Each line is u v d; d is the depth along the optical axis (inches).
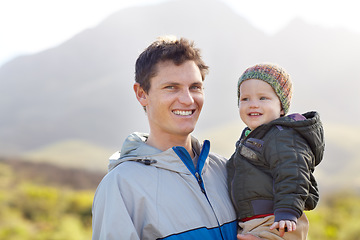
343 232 594.9
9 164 1911.9
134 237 70.8
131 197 75.1
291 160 79.3
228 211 83.8
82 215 775.1
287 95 92.1
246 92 91.9
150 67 83.0
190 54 83.3
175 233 73.2
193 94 83.9
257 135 87.3
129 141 85.0
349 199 952.9
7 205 775.1
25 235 625.0
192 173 81.4
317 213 713.0
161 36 87.7
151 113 84.8
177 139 85.0
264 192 82.6
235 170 88.2
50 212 767.7
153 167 78.7
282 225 74.2
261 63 93.1
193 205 77.2
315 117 84.8
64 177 1824.6
